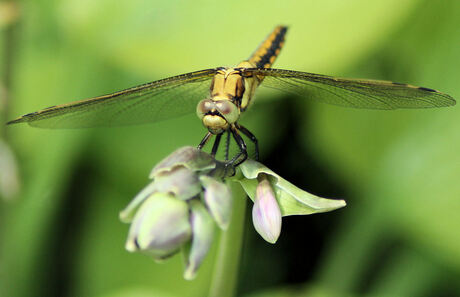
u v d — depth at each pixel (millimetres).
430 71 465
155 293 432
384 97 418
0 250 457
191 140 463
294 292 437
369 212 462
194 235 385
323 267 465
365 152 463
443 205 451
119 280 456
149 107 432
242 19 456
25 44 464
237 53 452
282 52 449
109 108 428
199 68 450
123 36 460
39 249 461
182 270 454
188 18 458
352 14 451
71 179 466
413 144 459
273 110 466
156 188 385
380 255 460
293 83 427
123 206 465
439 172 454
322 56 448
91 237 462
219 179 390
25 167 464
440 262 453
